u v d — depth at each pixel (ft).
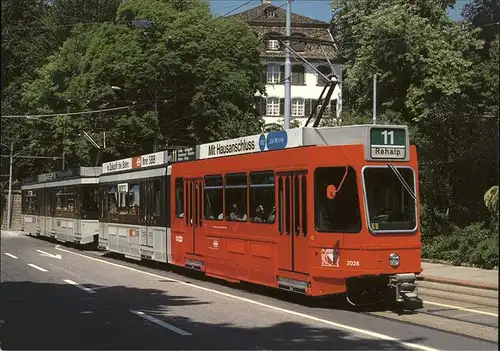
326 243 37.50
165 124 131.13
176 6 138.62
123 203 73.72
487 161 66.03
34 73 169.58
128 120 122.62
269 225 42.50
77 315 36.29
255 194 44.65
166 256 60.54
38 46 176.14
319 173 38.27
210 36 126.93
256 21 198.90
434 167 69.10
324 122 98.32
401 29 97.50
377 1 112.06
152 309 38.29
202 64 125.29
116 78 124.16
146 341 28.81
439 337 29.37
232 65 129.18
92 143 124.67
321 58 192.34
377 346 27.37
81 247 102.17
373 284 37.96
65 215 104.06
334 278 37.14
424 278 53.78
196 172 54.29
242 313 36.55
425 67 98.22
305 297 43.06
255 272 44.24
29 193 135.85
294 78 192.85
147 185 66.03
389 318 34.78
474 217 67.82
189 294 45.27
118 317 35.50
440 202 70.03
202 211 52.95
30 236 137.18
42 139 153.48
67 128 131.03
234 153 48.67
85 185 96.17
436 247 66.03
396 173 37.86
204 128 128.26
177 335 30.14
